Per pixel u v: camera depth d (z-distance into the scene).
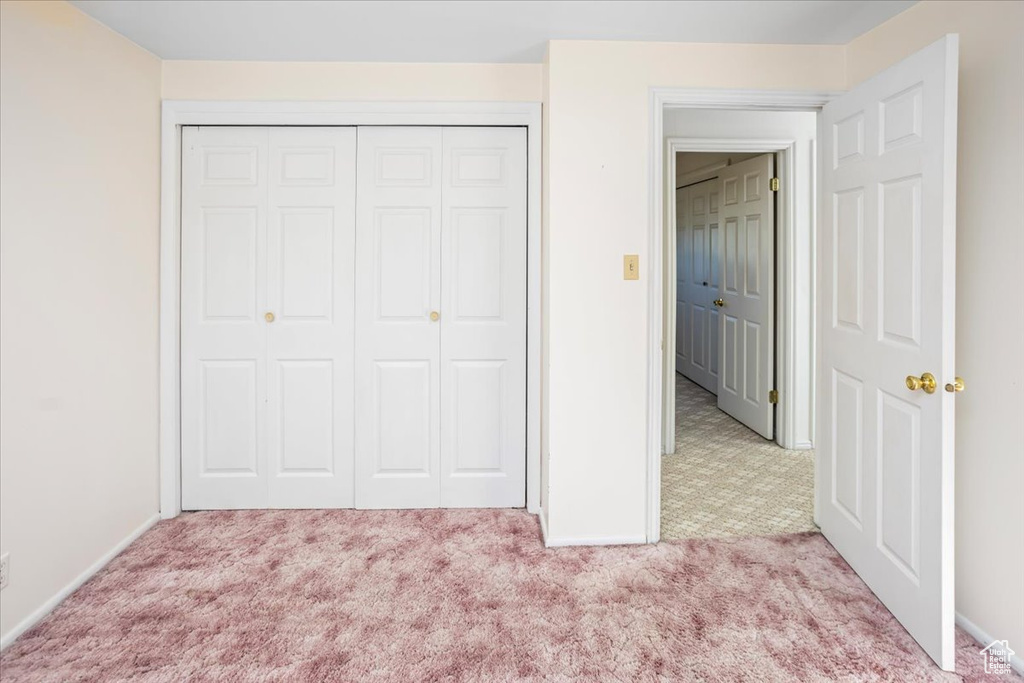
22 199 1.94
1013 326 1.76
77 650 1.85
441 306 2.90
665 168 3.78
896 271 1.97
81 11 2.20
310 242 2.87
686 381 6.04
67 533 2.16
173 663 1.79
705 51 2.50
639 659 1.80
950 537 1.72
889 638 1.90
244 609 2.07
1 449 1.87
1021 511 1.74
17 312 1.93
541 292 2.82
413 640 1.90
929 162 1.78
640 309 2.54
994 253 1.82
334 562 2.40
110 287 2.41
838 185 2.40
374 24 2.32
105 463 2.38
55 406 2.10
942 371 1.72
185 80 2.74
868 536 2.19
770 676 1.73
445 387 2.92
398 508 2.95
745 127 3.75
